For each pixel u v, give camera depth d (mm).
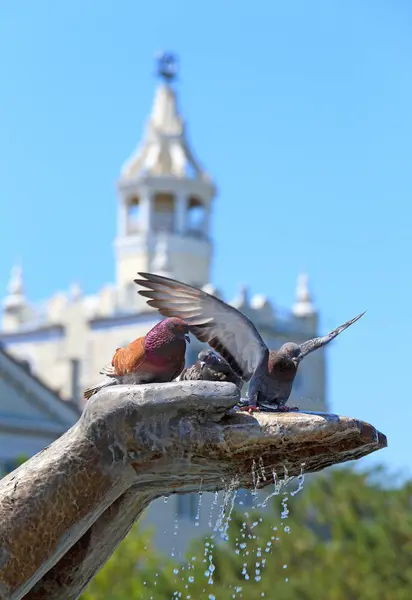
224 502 7594
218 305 7059
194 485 7582
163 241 52000
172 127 54781
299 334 46375
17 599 7312
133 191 52531
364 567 21891
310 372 46188
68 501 7262
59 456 7281
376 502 23547
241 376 7207
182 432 7062
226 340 7152
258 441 6980
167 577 20016
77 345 48688
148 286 7078
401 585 21906
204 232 53156
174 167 53219
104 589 21562
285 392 7227
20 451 35250
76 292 49812
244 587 20078
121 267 52562
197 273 52469
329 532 25625
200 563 19750
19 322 51000
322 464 7387
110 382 7449
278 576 21328
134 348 7227
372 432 7148
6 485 7281
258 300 45188
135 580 21312
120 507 7711
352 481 24031
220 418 7055
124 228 53031
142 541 22828
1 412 35156
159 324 7211
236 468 7234
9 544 7191
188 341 7215
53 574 7789
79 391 48281
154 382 7273
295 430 6965
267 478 7387
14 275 52375
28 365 35781
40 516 7227
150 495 7738
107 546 7887
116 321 47656
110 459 7250
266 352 7129
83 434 7270
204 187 53188
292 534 22188
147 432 7113
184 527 36375
